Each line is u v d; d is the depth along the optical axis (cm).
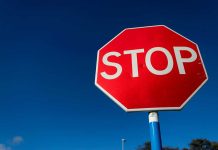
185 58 213
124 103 200
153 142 189
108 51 221
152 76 206
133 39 225
